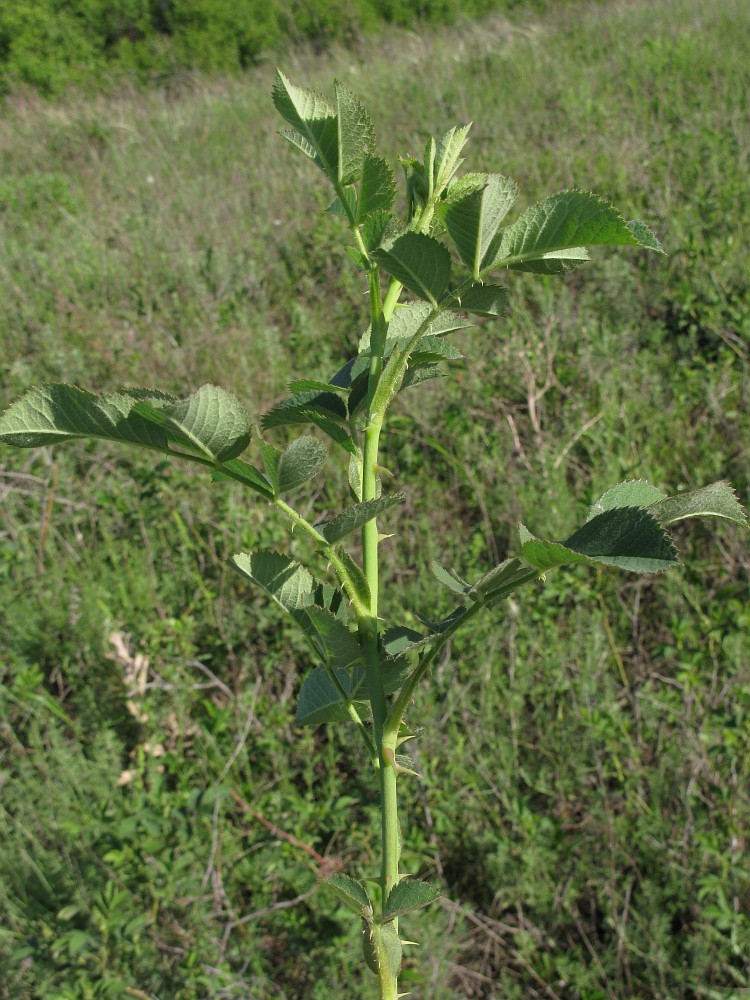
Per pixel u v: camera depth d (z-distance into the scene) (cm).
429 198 114
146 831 281
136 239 638
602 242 103
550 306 458
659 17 1069
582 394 436
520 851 268
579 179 620
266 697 332
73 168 958
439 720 300
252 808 291
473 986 265
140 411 102
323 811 285
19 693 326
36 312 567
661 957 243
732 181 567
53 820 286
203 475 412
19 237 735
